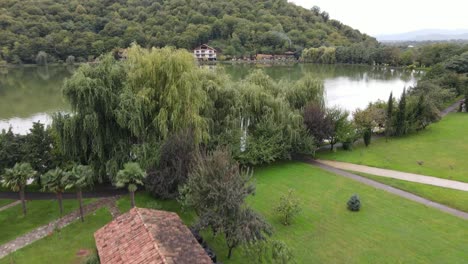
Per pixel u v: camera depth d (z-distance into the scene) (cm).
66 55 13975
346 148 4884
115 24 15975
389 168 4175
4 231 2670
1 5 14825
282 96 4562
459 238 2677
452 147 4988
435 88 7244
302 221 2923
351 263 2384
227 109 3938
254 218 2234
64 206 3069
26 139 3250
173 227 2136
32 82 9975
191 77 3403
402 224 2883
